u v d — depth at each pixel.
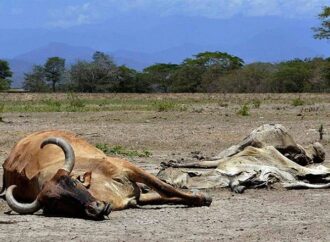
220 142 19.66
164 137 20.39
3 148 18.45
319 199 11.16
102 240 8.12
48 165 10.01
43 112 30.61
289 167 12.70
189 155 17.31
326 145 18.98
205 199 10.43
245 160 12.62
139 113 28.80
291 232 8.59
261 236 8.37
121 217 9.45
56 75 83.50
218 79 77.56
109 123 24.47
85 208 9.09
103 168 10.02
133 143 19.53
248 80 74.19
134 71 80.50
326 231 8.65
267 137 13.98
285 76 71.31
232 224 9.13
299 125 23.64
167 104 33.53
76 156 10.11
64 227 8.75
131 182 10.19
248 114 28.09
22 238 8.21
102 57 78.56
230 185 12.00
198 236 8.38
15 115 28.73
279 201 10.98
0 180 13.30
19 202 10.29
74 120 25.81
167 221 9.29
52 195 9.16
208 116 27.19
